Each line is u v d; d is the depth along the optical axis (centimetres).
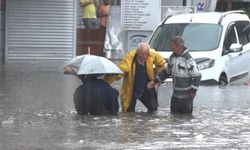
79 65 3750
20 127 3322
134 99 3903
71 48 7688
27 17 7500
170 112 3891
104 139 3014
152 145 2894
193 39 5497
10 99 4394
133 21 7556
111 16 7969
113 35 7894
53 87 5072
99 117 3675
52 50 7619
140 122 3522
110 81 3834
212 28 5569
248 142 3003
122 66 3856
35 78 5678
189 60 3766
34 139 3006
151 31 7575
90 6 8112
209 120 3625
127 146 2861
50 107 4053
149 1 7488
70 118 3625
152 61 3856
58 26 7600
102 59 3781
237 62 5594
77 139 3011
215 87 5244
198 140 3031
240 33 5741
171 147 2859
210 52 5362
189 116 3766
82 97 3741
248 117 3744
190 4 8694
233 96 4712
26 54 7544
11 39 7475
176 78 3803
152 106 3925
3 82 5347
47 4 7531
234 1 11319
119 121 3541
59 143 2916
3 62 7375
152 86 3875
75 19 7675
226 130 3309
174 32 5612
